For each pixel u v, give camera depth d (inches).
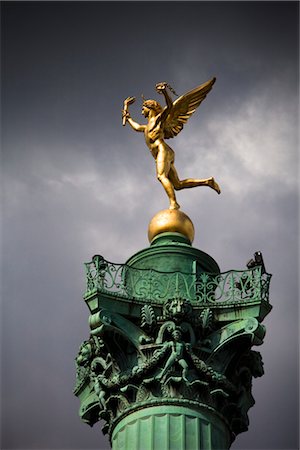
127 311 1441.9
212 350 1430.9
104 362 1473.9
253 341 1429.6
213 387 1416.1
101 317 1416.1
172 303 1429.6
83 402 1541.6
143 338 1433.3
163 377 1397.6
